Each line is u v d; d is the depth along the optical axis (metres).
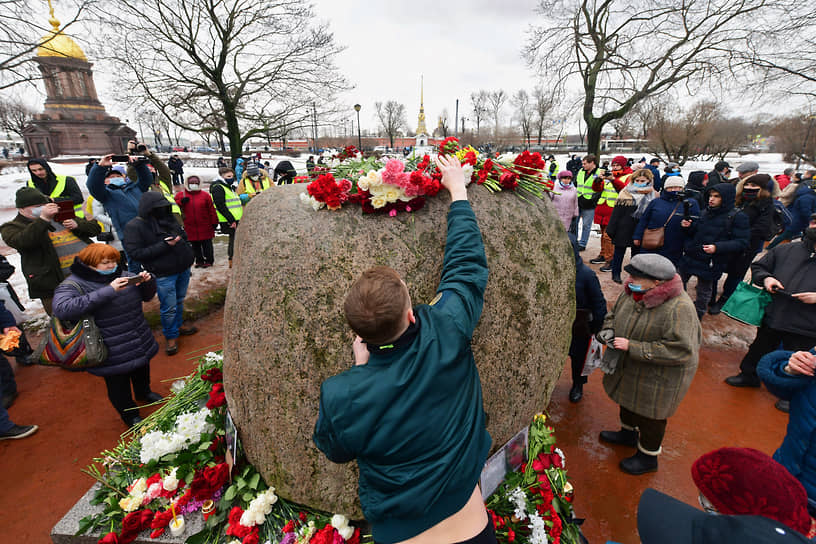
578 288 3.24
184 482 2.09
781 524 1.01
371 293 1.22
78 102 33.62
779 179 10.24
